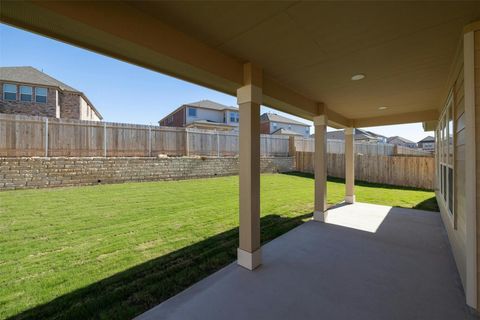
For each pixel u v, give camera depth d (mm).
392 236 4242
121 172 9562
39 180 8055
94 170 9016
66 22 1687
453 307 2297
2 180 7527
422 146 31656
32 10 1546
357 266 3133
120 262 3145
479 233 2236
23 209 5555
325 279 2814
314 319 2150
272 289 2607
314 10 1949
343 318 2158
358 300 2416
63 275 2811
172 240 3906
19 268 2965
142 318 2137
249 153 3039
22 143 8273
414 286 2664
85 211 5504
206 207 6059
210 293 2523
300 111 4637
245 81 3051
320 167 5121
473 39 2146
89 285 2615
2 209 5543
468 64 2199
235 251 3537
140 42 1987
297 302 2385
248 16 2043
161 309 2258
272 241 4016
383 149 16484
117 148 9977
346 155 7129
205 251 3516
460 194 3014
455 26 2199
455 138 3291
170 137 11281
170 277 2814
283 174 13812
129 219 4992
